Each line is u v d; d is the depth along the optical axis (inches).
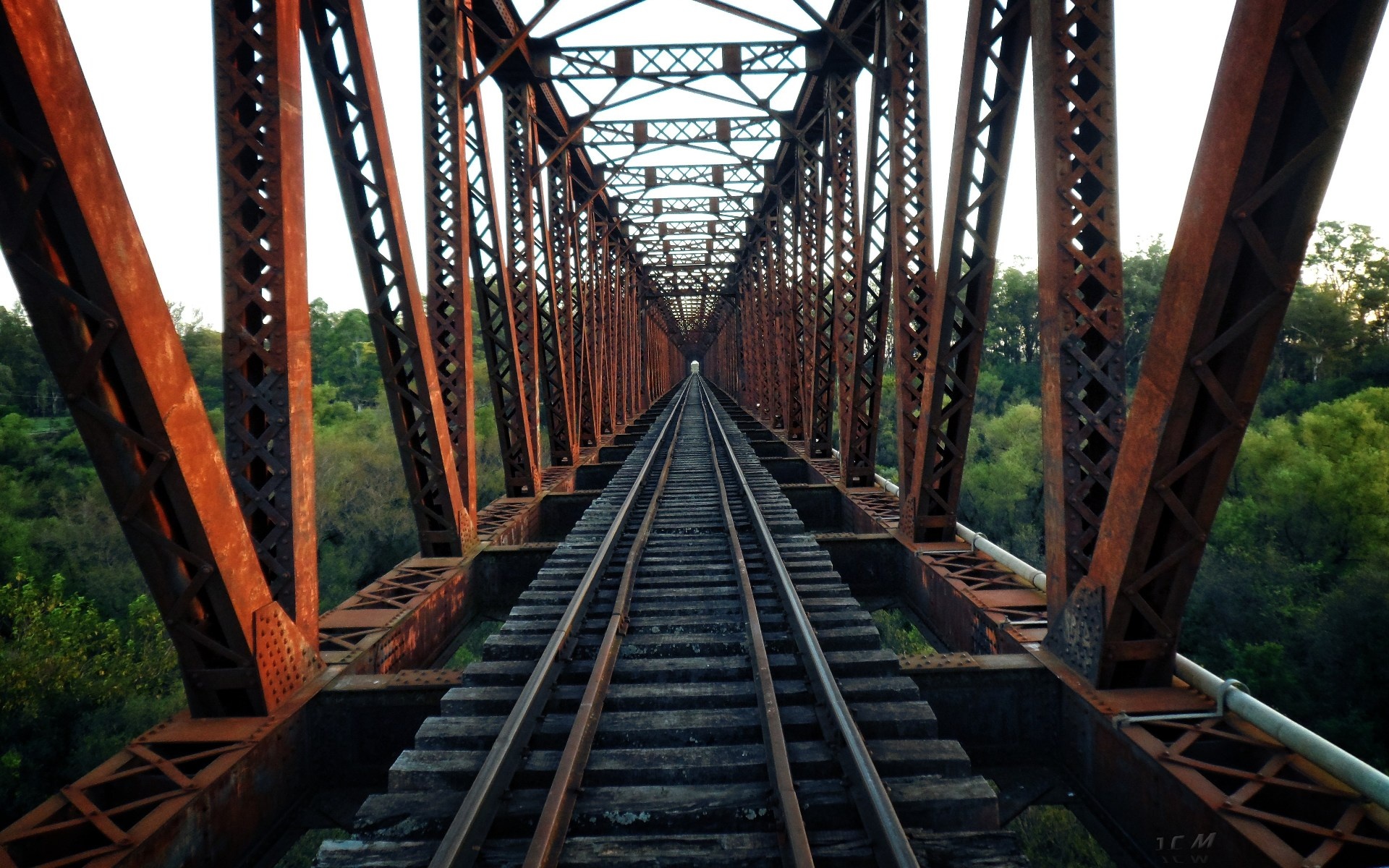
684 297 2287.2
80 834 136.4
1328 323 1766.7
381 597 261.7
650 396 1941.4
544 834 120.2
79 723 719.7
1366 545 780.0
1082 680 182.1
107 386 141.0
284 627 183.2
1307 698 642.2
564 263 665.0
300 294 193.6
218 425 2055.9
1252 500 934.4
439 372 339.0
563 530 501.7
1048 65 188.4
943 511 320.8
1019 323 2598.4
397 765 148.8
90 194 126.6
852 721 151.5
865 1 417.4
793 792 130.0
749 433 979.9
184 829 136.3
